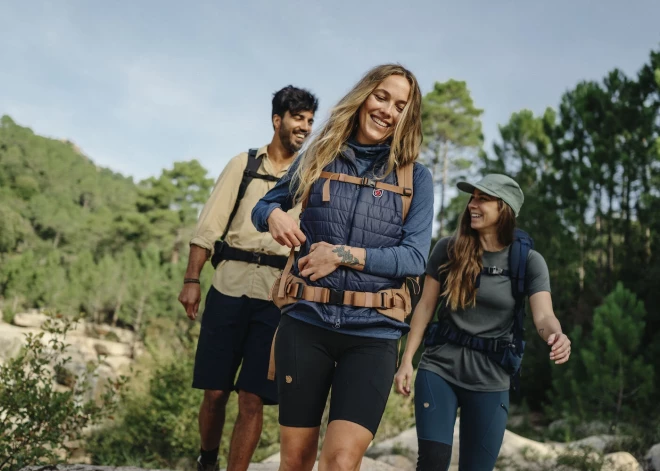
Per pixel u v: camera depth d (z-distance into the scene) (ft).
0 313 175.42
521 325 9.60
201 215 11.51
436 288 10.38
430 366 9.71
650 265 59.16
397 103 7.41
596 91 66.28
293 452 7.13
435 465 9.13
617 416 39.14
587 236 68.08
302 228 7.42
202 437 11.49
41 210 307.17
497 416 9.47
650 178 64.69
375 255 6.93
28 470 12.70
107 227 291.38
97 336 165.58
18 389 15.02
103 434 34.32
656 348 46.06
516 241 9.78
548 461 22.24
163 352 39.70
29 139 374.63
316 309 6.93
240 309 11.03
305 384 7.04
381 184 7.29
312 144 7.53
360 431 6.66
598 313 45.62
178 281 173.37
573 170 70.03
